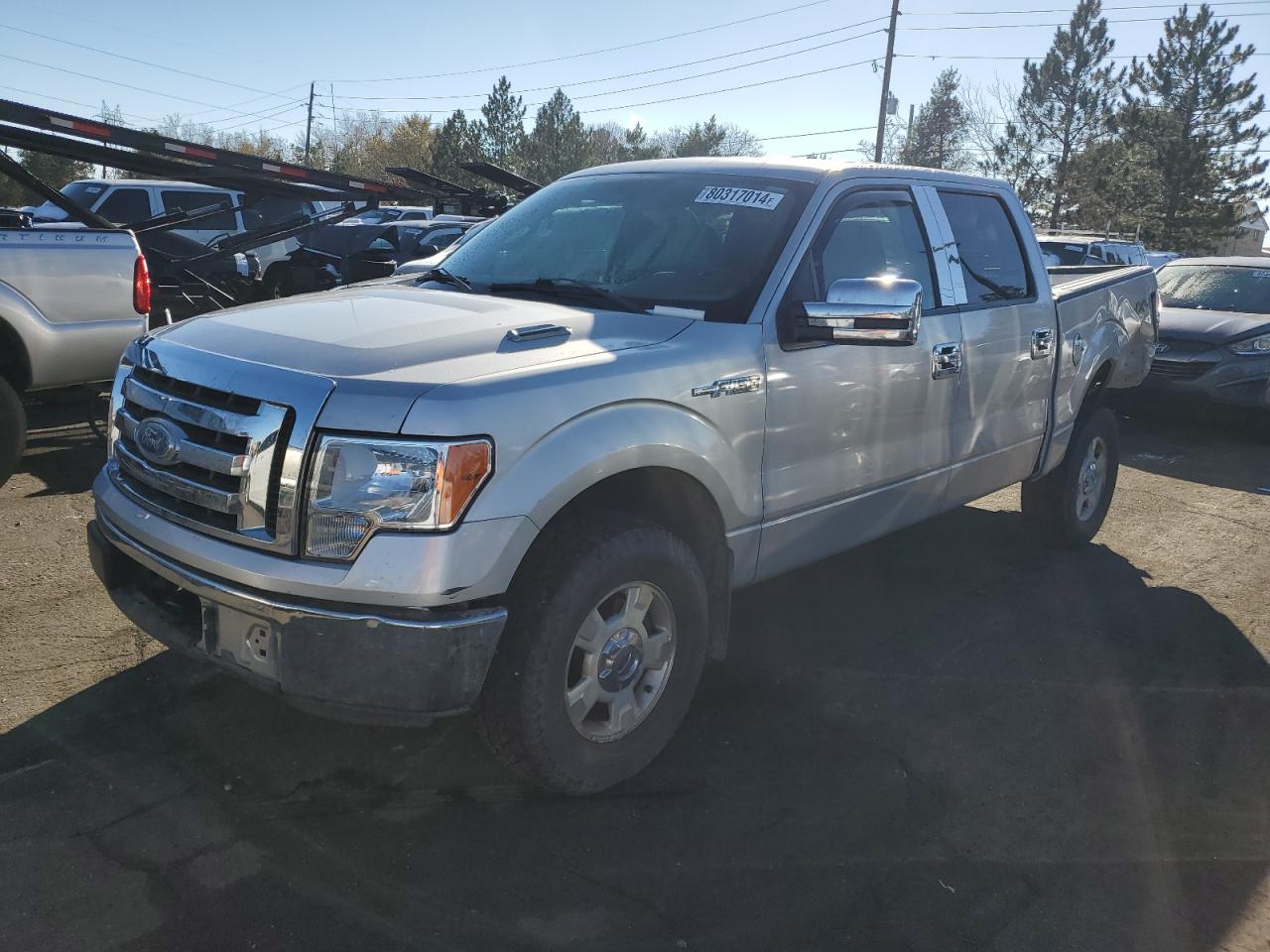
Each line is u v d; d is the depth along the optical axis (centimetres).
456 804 306
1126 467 818
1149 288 624
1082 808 323
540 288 367
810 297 361
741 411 331
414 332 301
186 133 7394
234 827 290
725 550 340
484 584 262
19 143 779
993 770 344
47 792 300
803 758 345
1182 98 5119
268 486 265
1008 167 5606
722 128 7950
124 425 316
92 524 329
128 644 397
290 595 262
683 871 282
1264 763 356
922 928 264
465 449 258
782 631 451
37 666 376
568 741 295
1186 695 407
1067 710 389
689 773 332
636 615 308
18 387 587
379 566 255
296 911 258
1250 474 803
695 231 378
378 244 1443
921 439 419
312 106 7188
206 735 336
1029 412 494
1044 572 547
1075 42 5312
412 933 253
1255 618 493
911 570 539
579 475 279
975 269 462
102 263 598
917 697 394
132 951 242
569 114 6475
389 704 261
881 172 418
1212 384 918
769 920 264
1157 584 537
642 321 334
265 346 292
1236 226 5294
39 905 255
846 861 291
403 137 8038
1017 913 272
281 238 955
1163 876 291
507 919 259
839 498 384
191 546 277
